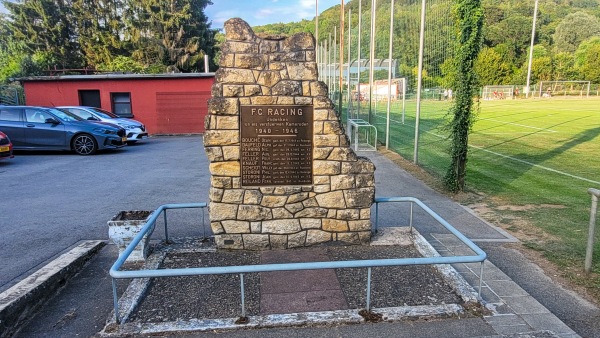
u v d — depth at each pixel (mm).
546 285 3988
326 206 4648
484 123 21203
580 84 49938
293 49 4449
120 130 13422
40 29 41781
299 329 3189
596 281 4047
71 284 4051
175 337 3115
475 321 3287
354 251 4617
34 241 5223
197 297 3691
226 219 4562
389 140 13977
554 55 56344
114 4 43281
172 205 4797
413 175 9312
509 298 3654
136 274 3053
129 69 34000
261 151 4488
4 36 43125
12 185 8398
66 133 12531
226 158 4465
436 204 6910
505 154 12195
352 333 3135
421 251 4562
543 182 8570
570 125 19750
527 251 4855
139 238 3682
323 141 4535
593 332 3197
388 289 3797
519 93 49750
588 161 10953
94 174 9570
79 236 5410
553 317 3346
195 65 41219
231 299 3646
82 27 42594
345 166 4602
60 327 3301
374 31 14695
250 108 4418
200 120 19109
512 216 6219
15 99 21656
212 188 4520
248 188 4527
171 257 4508
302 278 4023
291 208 4598
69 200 7211
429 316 3328
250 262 4348
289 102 4445
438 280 3984
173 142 16312
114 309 3283
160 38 40906
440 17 9906
